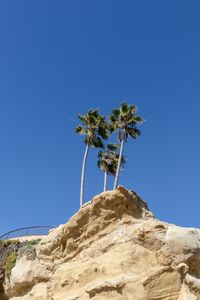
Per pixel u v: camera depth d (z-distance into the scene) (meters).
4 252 24.70
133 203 19.27
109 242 18.58
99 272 17.81
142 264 17.17
